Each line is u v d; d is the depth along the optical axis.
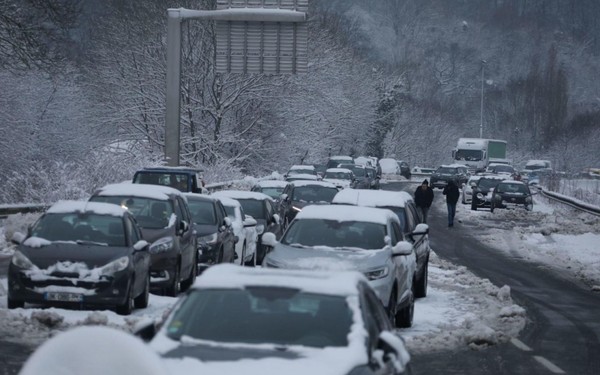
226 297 12.33
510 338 24.94
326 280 12.67
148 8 95.75
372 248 25.83
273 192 60.59
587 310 31.75
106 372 8.37
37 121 70.69
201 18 52.78
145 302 27.22
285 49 54.41
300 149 109.00
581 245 59.41
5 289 27.86
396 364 11.80
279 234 47.12
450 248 54.81
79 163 66.88
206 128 93.88
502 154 160.75
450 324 27.09
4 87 65.38
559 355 22.70
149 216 31.08
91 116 90.06
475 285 37.03
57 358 8.41
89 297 24.73
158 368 8.41
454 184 70.69
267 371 10.44
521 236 63.12
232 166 95.25
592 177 152.38
